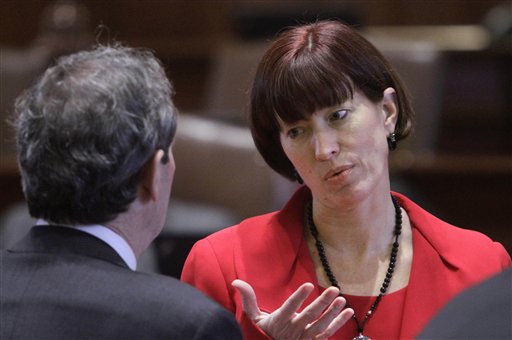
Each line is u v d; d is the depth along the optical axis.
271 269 5.55
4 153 14.04
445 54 19.33
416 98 13.45
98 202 4.47
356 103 5.22
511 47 19.09
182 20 22.39
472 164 13.26
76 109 4.43
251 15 19.59
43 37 18.22
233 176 10.40
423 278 5.46
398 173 13.23
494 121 19.50
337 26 5.38
